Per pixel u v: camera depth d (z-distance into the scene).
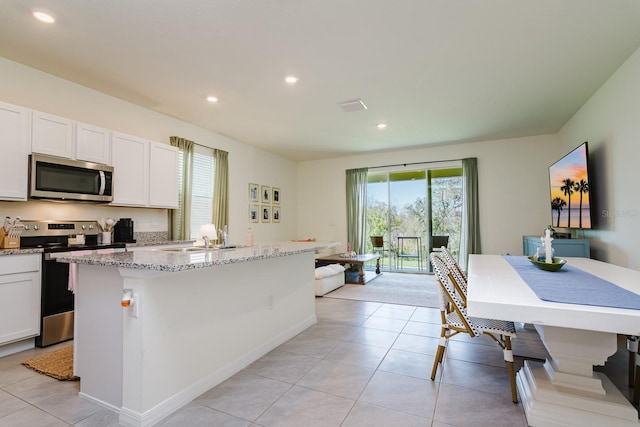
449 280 2.10
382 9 2.25
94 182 3.34
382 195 7.08
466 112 4.41
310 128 5.13
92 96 3.58
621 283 1.79
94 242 3.57
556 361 1.81
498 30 2.51
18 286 2.61
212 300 2.15
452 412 1.79
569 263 2.67
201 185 5.05
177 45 2.71
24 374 2.27
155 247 3.82
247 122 4.80
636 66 2.85
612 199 3.40
